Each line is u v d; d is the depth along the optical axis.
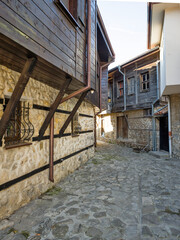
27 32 1.95
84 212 2.73
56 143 4.16
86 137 6.89
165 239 2.08
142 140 9.86
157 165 6.09
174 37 5.44
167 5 5.43
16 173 2.72
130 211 2.79
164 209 2.86
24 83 2.19
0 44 1.82
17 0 1.81
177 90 6.27
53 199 3.21
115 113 12.68
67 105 4.95
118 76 12.18
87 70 3.87
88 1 3.98
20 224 2.35
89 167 5.78
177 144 7.08
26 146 2.99
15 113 2.95
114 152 9.05
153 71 9.25
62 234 2.16
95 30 4.91
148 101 9.49
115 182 4.25
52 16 2.52
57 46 2.65
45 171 3.62
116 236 2.13
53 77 3.21
